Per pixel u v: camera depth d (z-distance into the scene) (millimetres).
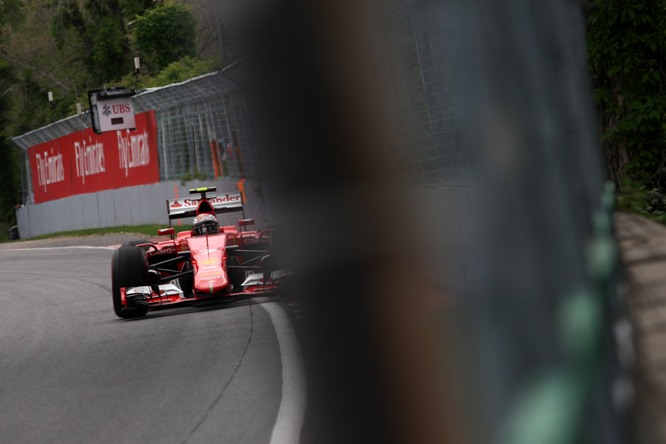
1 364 36031
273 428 19891
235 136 101875
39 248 123812
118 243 112125
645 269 13320
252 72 7984
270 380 25594
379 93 7602
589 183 5730
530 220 5266
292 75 7637
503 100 5359
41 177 176750
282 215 8039
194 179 116688
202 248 45781
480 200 5289
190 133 117438
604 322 5188
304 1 7531
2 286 77125
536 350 4863
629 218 18812
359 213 7605
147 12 189375
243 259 48062
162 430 21438
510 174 5297
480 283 5250
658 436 8508
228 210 50000
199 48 186750
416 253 7574
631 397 6242
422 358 7039
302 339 8008
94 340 39500
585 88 5996
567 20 5992
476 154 5371
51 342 40781
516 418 4367
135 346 36031
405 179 7566
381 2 7754
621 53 47969
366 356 7480
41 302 61500
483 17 5398
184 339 36188
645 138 48219
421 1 33031
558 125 5609
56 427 23297
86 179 154000
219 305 46281
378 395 7418
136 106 131500
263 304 44312
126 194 137875
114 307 45531
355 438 7543
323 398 7930
